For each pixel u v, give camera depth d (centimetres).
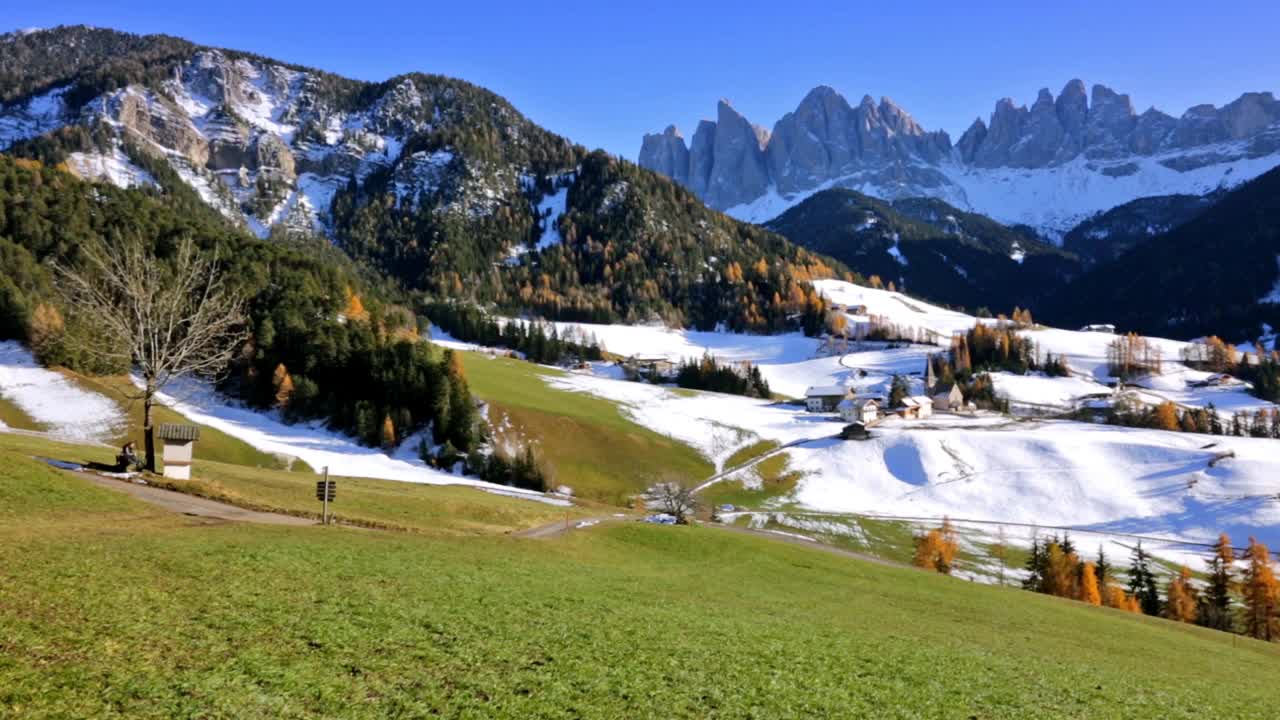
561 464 14725
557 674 2206
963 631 4228
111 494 4225
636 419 17788
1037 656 3706
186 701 1686
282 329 16238
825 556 6675
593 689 2119
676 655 2600
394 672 2044
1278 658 5156
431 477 12688
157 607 2308
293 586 2803
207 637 2106
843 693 2409
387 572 3303
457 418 14738
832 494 15000
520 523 7050
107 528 3444
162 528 3628
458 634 2481
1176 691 3253
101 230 19325
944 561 10675
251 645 2091
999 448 16662
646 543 6122
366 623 2447
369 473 12419
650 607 3466
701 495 14362
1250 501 13550
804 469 16038
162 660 1891
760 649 2878
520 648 2422
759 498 14575
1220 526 12988
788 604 4347
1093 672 3431
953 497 14738
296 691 1827
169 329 5725
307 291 19112
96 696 1648
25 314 14062
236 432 13325
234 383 15538
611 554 5450
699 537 6488
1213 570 10900
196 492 5053
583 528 6500
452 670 2119
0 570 2412
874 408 19962
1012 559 11688
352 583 2995
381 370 15600
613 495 13938
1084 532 13075
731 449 16825
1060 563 10081
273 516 4784
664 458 15775
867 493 15138
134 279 5741
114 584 2472
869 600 4972
